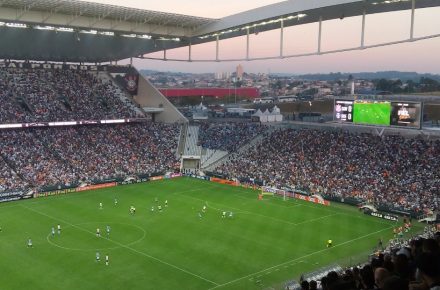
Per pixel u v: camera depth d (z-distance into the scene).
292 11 68.94
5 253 50.06
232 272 46.41
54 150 88.81
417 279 9.51
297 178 84.44
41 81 101.56
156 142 102.69
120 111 103.69
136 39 91.00
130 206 71.31
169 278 44.56
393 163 81.19
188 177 94.50
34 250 51.28
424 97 91.75
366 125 81.56
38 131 92.25
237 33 88.50
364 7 62.66
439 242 13.94
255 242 55.78
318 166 86.44
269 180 86.00
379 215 67.31
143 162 94.56
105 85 110.44
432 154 80.38
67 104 98.69
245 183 87.69
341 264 48.53
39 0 66.94
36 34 83.94
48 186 77.56
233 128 108.69
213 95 179.50
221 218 65.81
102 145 95.38
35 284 42.34
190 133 108.56
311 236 58.34
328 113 135.38
